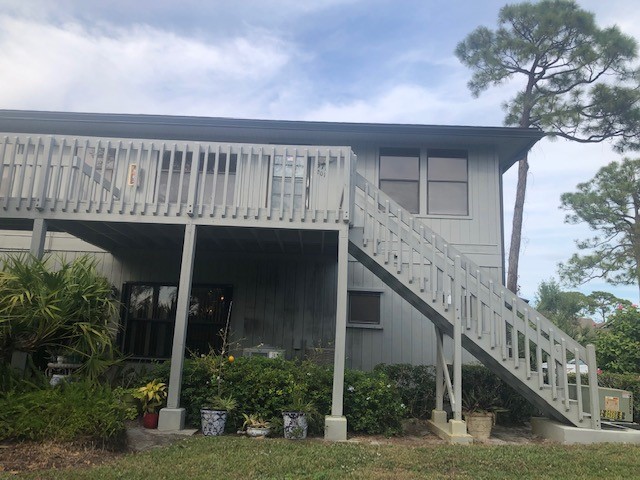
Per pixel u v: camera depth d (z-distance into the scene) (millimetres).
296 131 9742
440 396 7484
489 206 9844
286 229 7059
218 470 4383
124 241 8766
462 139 9883
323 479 4242
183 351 6590
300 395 6352
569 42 14117
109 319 6285
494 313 7016
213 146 7137
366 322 9477
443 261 6926
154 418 6371
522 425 7945
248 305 9500
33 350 5711
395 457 5098
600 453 5520
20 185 6855
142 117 9578
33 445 4719
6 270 5738
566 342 6711
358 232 7051
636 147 14930
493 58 14516
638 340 8992
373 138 9969
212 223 6852
